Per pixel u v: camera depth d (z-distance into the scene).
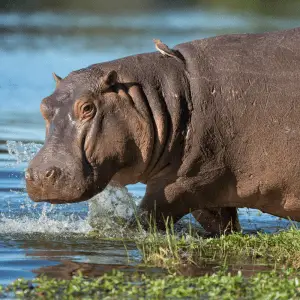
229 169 30.42
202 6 151.00
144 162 30.22
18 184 41.62
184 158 30.38
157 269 26.56
